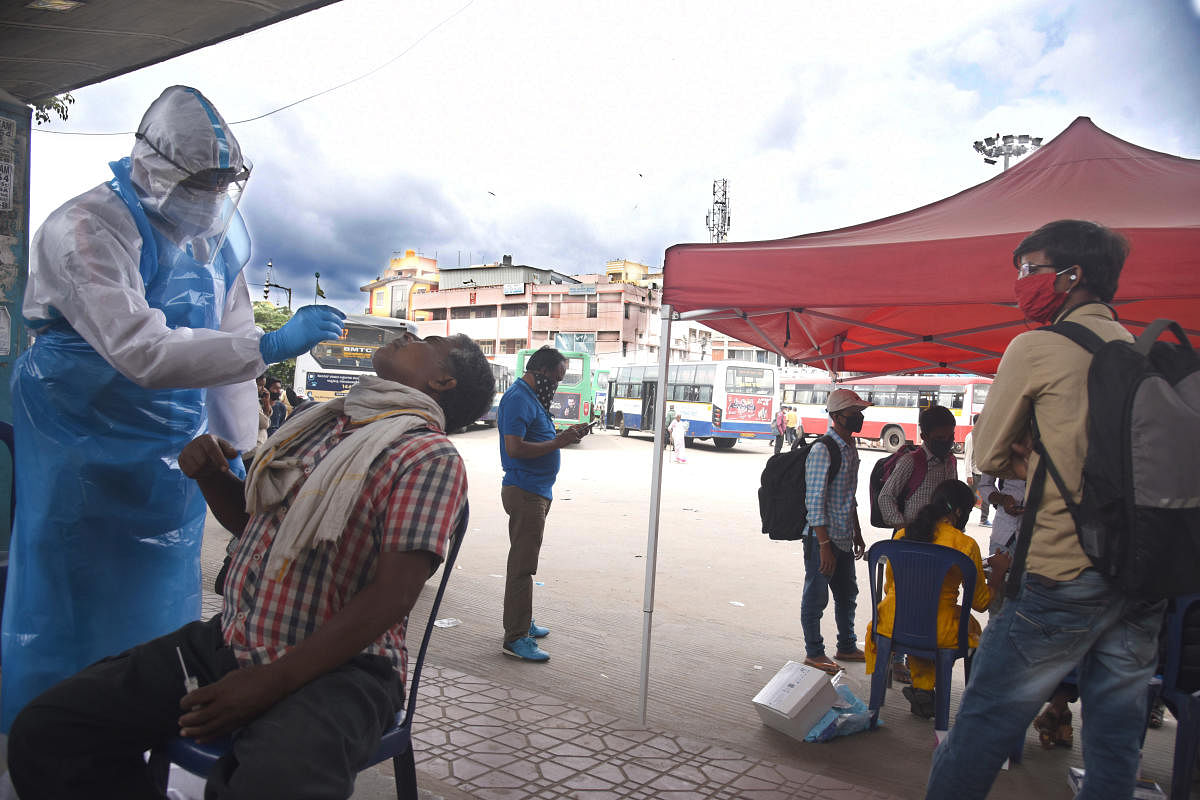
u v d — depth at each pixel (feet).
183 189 8.11
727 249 12.85
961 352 20.62
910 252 11.81
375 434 5.98
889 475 16.06
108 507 8.23
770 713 12.87
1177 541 6.63
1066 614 7.18
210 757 5.77
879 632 13.34
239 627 5.90
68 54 14.49
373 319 73.67
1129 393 6.79
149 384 7.42
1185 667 10.47
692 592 23.18
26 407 8.13
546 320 241.96
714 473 66.54
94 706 5.91
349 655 5.57
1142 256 10.69
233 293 10.09
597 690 14.28
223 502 7.34
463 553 27.12
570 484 53.72
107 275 7.61
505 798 9.80
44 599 8.13
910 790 10.96
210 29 13.57
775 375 99.60
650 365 110.73
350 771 5.39
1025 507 7.50
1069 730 12.98
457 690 13.67
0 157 11.66
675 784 10.54
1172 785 10.26
